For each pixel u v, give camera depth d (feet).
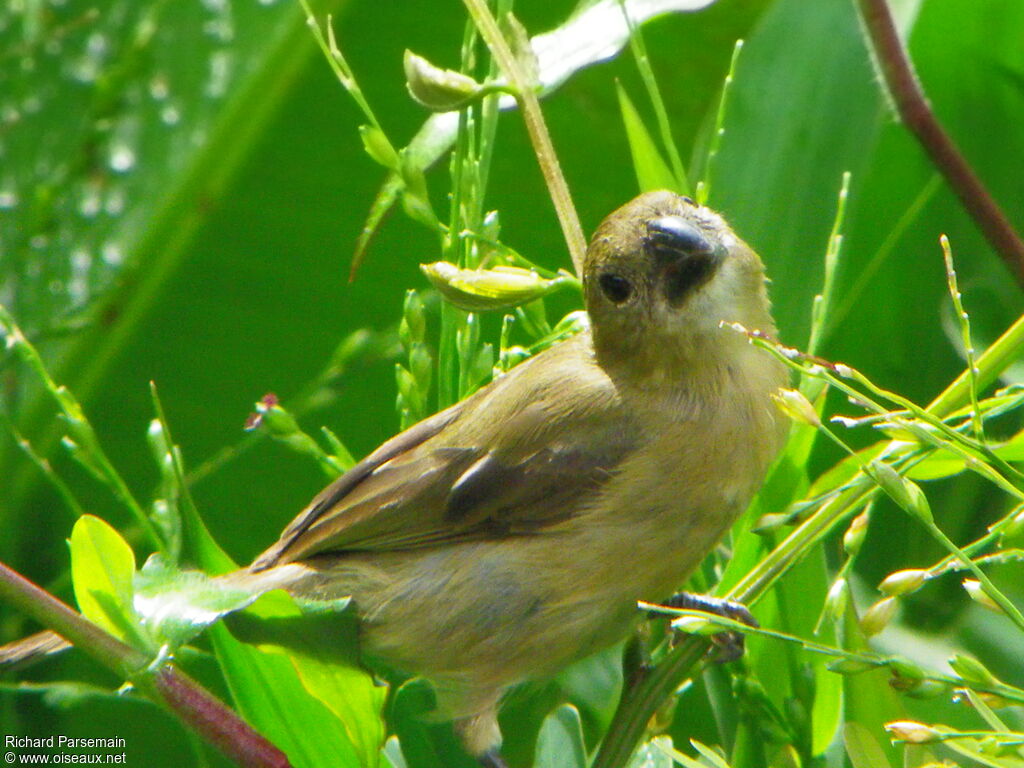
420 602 7.52
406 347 7.42
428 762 7.46
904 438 7.30
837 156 7.53
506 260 7.43
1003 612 7.28
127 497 7.39
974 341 7.59
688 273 7.50
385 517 7.53
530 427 7.52
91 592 7.34
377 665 7.54
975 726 7.46
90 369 7.74
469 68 7.45
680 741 7.50
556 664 7.52
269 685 7.41
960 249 7.60
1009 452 7.36
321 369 7.74
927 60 7.61
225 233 7.73
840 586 7.34
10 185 7.75
